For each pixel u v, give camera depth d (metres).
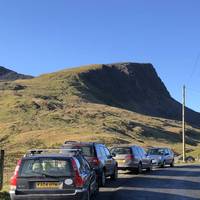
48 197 13.74
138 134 130.25
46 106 140.38
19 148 83.69
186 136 156.75
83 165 15.63
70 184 13.87
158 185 23.31
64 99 168.12
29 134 103.31
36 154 14.76
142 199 17.69
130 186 22.72
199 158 67.44
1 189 18.19
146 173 32.56
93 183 17.12
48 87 186.62
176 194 19.47
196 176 29.61
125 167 30.83
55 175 13.94
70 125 120.44
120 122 134.88
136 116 162.38
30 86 185.25
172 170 36.41
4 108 135.00
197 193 19.92
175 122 184.25
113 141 95.44
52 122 122.25
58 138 97.25
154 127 147.62
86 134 104.00
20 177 13.98
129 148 31.27
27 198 13.78
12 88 174.62
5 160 45.75
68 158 14.20
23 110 133.00
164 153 41.78
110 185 23.27
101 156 23.09
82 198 14.02
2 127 113.00
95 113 140.62
